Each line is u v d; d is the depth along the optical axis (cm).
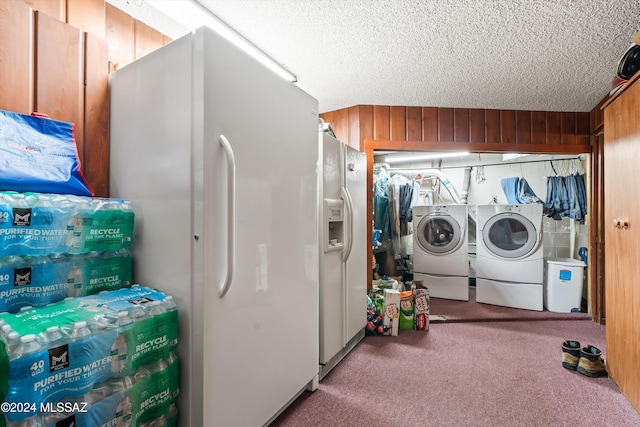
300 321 159
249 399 123
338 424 149
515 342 254
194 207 106
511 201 415
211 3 165
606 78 252
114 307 97
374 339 260
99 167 139
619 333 175
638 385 155
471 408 162
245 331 121
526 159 434
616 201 178
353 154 242
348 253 217
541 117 326
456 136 320
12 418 71
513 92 282
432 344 249
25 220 94
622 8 167
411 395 174
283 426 146
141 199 125
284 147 146
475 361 218
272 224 137
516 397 173
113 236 116
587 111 326
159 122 118
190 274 107
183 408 108
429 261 411
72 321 86
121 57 166
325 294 194
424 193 487
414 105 315
